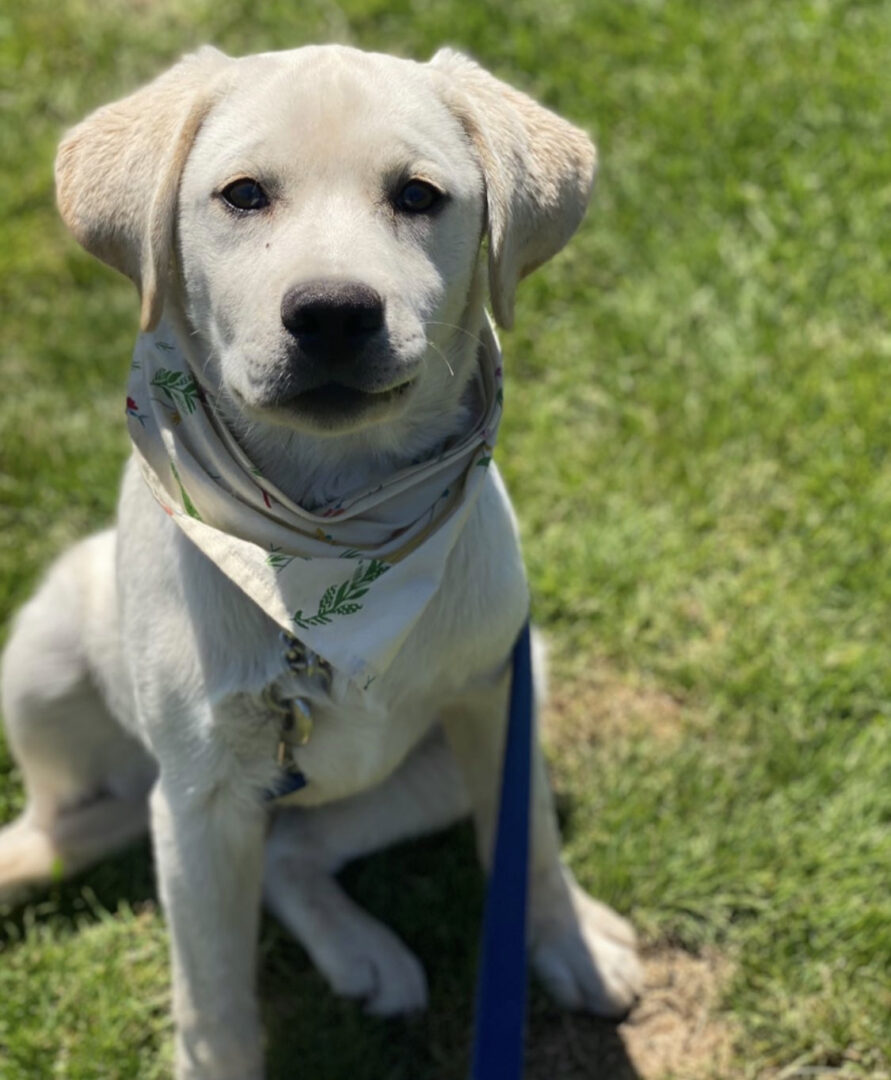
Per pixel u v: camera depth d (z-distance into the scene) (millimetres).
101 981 970
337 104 755
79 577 979
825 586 1120
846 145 1355
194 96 780
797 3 1491
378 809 984
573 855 1022
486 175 802
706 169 1359
